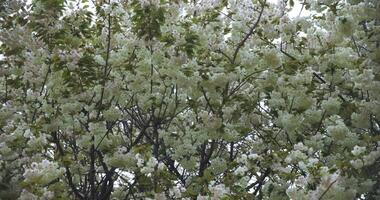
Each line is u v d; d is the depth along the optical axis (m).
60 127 6.53
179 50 6.23
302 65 6.54
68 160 5.79
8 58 6.71
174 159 6.88
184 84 6.46
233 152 8.04
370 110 6.04
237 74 6.63
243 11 6.97
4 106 6.60
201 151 7.28
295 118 6.44
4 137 6.17
